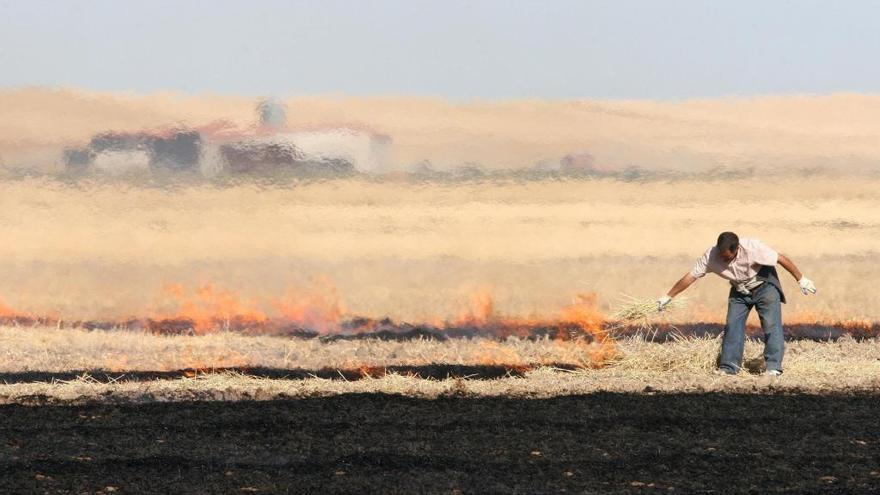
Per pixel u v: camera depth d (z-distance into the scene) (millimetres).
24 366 52031
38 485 32844
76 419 40375
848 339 61062
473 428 39156
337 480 33469
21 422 39875
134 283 82625
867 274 86000
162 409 41969
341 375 49844
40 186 94500
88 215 94125
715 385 46938
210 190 96875
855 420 40469
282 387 46469
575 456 35875
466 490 32656
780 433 38625
